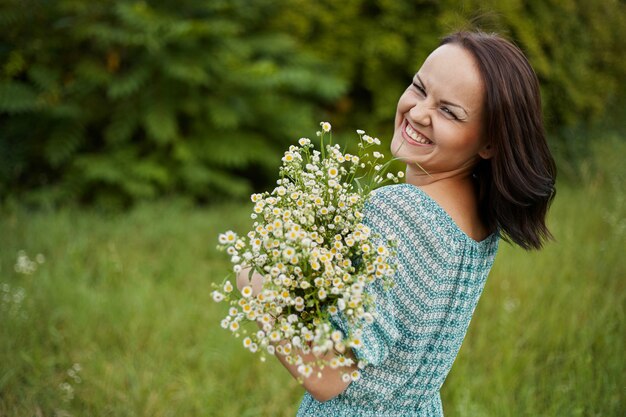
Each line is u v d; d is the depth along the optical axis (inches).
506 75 49.8
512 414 97.7
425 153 52.3
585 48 248.8
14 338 110.4
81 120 214.1
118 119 217.2
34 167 217.3
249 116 226.2
